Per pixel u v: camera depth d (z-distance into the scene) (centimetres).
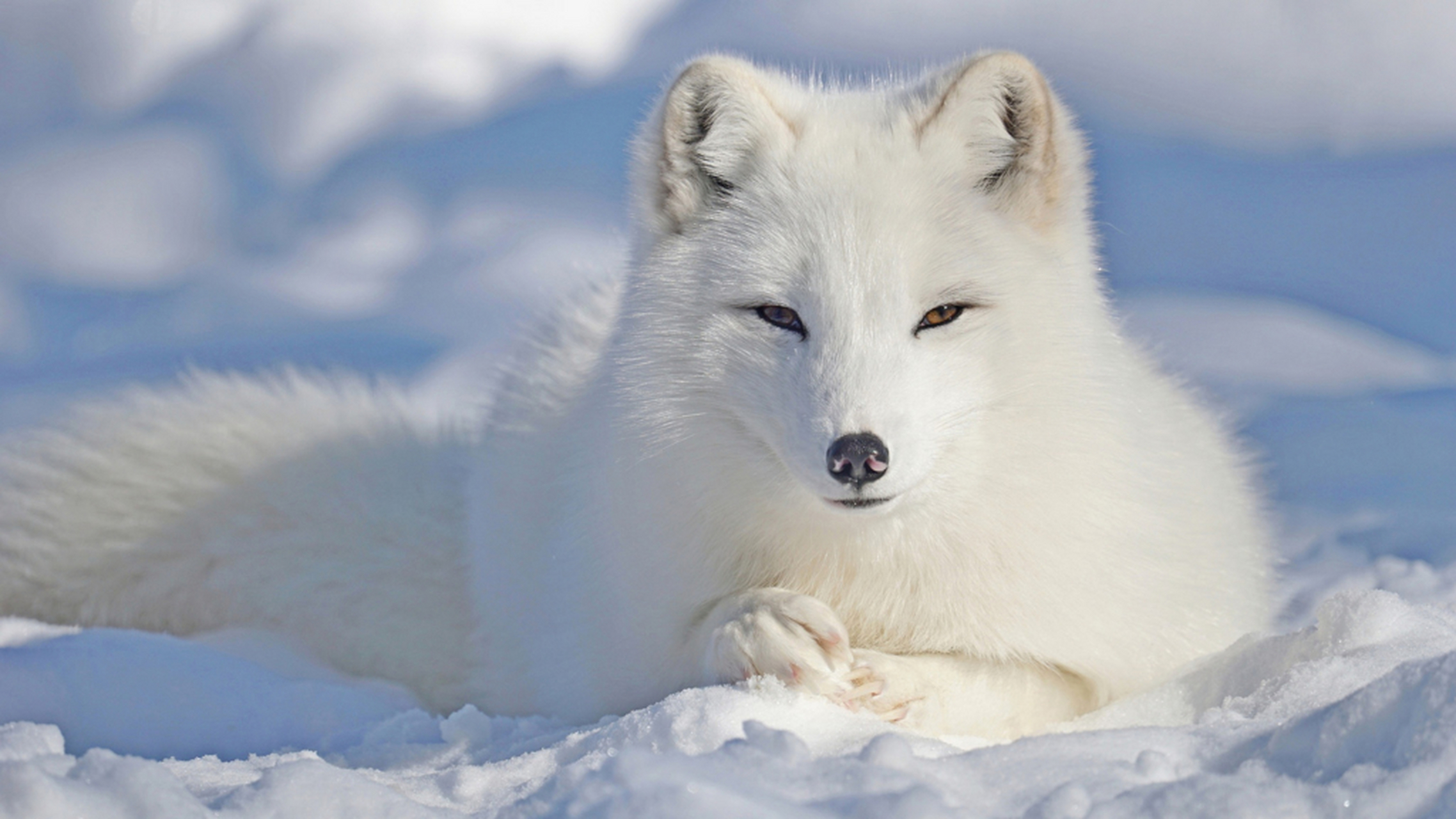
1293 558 1345
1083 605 729
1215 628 797
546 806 517
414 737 757
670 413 754
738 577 765
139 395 1206
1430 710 505
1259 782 507
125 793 507
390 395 1253
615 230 1171
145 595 1106
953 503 719
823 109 802
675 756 531
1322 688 627
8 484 1144
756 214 759
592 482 815
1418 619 691
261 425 1163
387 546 1077
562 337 1043
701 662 725
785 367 720
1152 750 550
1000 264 739
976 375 721
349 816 529
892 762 540
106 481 1131
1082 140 821
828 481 682
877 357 701
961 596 737
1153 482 771
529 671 929
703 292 759
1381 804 479
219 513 1105
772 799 494
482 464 1025
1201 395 996
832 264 719
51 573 1112
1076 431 736
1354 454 1822
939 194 747
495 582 973
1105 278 855
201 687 842
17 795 486
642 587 773
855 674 676
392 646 1052
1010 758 551
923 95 798
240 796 537
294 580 1076
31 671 823
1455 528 1398
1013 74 759
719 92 785
